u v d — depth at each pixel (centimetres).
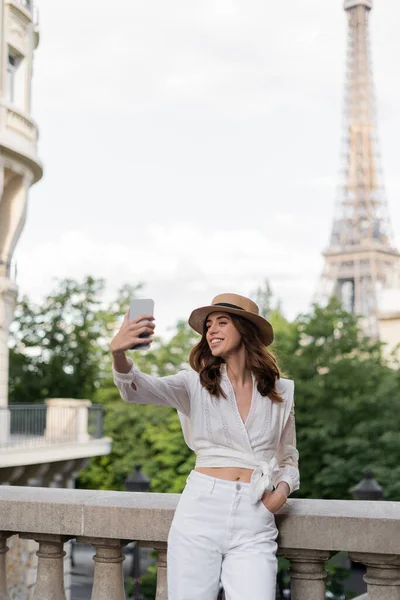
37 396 4078
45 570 446
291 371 2834
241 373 368
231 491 356
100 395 3969
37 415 2520
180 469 3369
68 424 2603
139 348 344
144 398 363
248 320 369
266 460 365
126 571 3203
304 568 402
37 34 3070
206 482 361
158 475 3416
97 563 438
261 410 363
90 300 4106
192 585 352
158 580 428
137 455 3634
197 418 366
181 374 374
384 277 9862
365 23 12812
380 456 2627
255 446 362
